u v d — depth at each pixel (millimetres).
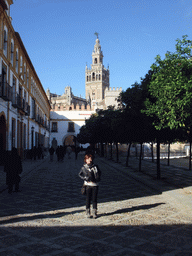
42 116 47031
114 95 87750
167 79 7773
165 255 4188
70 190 10102
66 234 5129
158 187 10430
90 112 63031
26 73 29375
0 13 18078
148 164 23172
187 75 7797
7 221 5992
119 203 7902
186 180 12648
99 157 37094
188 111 7652
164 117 8469
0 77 17844
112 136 24703
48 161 28297
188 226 5648
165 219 6184
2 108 18172
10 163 9531
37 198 8609
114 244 4625
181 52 8102
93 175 6363
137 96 11805
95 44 137250
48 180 13062
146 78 12328
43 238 4910
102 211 6941
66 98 96688
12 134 22125
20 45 25469
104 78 135500
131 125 14141
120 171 17844
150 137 14312
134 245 4586
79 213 6730
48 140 60125
